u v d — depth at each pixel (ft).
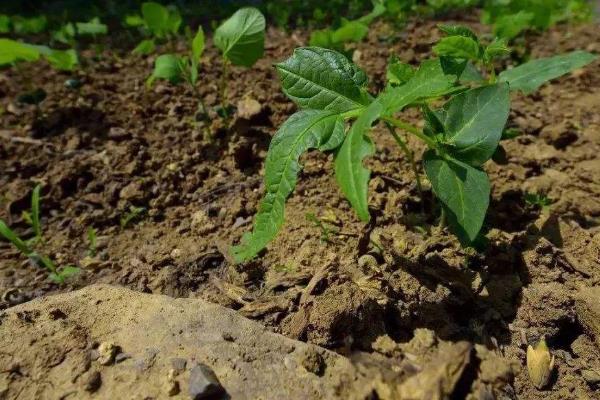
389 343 0.62
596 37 1.92
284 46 1.88
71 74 1.61
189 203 1.00
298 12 2.61
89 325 0.65
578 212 0.90
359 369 0.56
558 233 0.82
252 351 0.61
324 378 0.57
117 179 1.05
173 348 0.61
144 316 0.67
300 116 0.70
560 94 1.39
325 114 0.69
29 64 1.72
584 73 1.48
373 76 1.46
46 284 0.82
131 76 1.59
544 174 1.02
